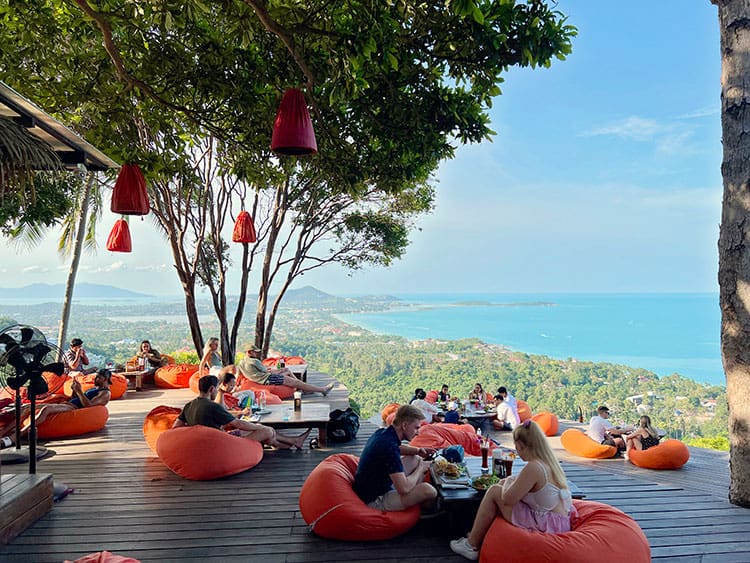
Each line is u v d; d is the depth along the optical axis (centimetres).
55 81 609
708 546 374
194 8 430
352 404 1418
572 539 308
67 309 1202
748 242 455
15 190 376
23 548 374
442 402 1010
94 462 578
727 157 473
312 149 372
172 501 463
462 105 537
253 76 552
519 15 459
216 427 546
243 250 1308
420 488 394
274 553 364
